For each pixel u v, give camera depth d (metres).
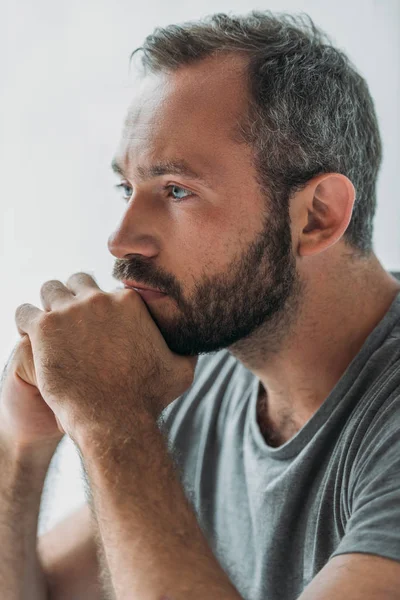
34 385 1.13
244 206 1.03
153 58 1.06
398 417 0.95
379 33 1.71
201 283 1.03
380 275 1.13
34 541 1.20
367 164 1.17
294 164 1.06
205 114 1.02
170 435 1.27
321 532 1.03
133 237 1.02
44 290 1.11
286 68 1.07
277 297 1.06
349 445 1.00
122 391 0.98
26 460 1.17
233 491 1.18
